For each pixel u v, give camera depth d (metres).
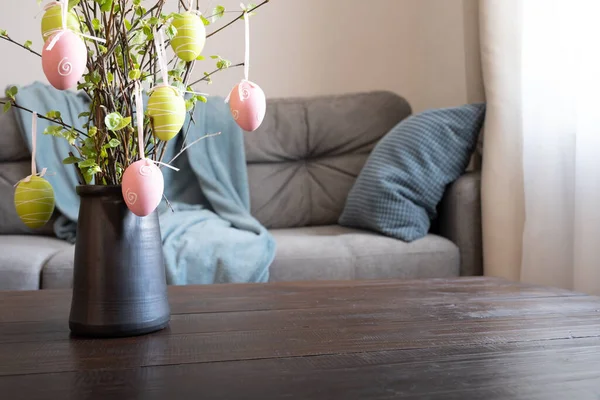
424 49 2.87
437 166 2.02
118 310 0.76
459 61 2.61
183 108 0.72
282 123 2.45
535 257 1.88
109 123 0.68
